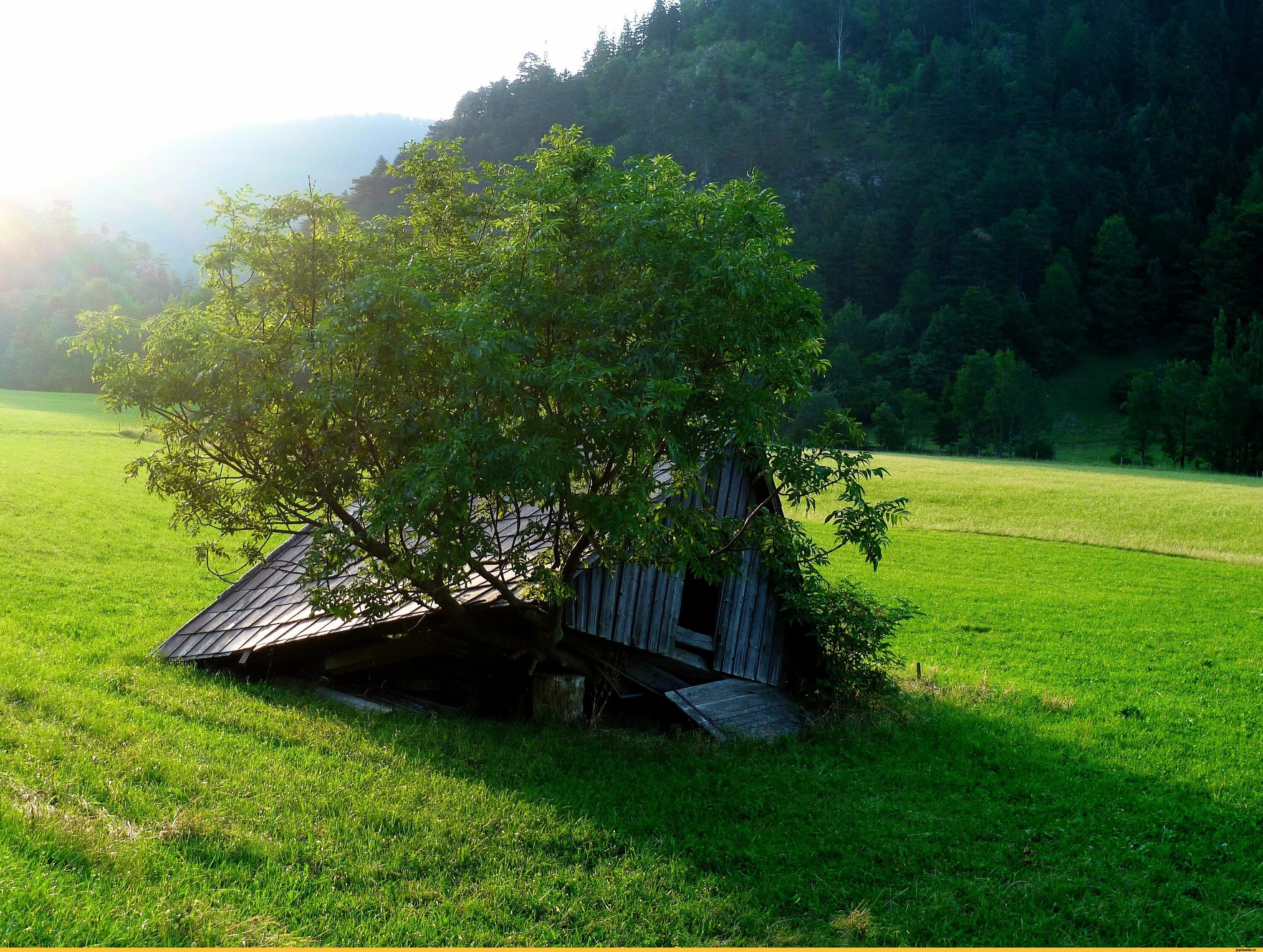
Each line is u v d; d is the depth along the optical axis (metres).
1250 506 54.00
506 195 10.69
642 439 9.98
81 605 19.70
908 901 8.69
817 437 11.84
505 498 11.59
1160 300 195.00
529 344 9.55
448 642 14.60
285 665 15.59
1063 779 12.61
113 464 51.69
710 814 10.35
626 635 14.16
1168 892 9.35
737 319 10.06
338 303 10.04
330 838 8.62
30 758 9.31
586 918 7.73
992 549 40.88
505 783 10.71
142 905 6.80
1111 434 157.75
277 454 10.49
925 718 15.20
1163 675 20.11
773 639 16.09
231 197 10.91
